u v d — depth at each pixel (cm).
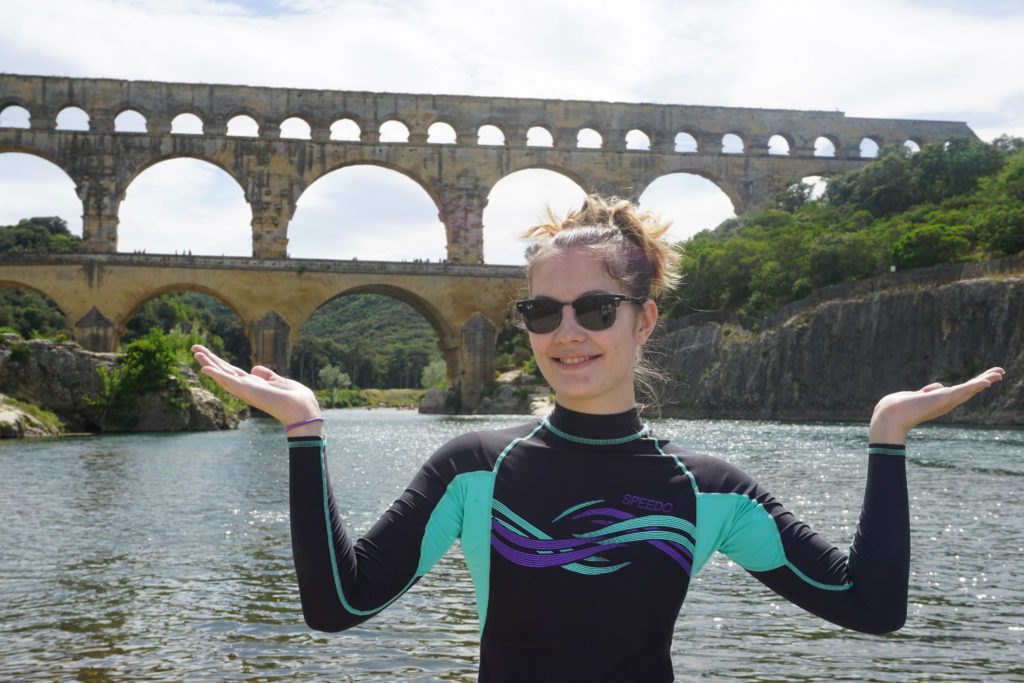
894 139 10612
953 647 994
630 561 302
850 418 7388
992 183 9406
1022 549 1533
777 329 7862
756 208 10081
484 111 9488
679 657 964
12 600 1223
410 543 306
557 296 325
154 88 8838
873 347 7312
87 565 1446
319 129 9144
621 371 325
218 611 1162
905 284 7306
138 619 1126
